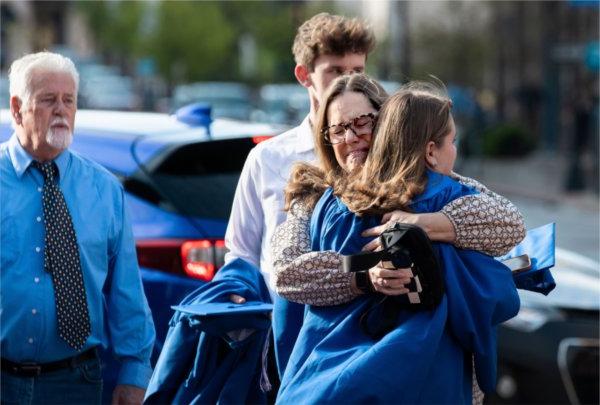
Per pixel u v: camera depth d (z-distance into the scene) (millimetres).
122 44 179375
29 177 9789
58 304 9625
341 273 8242
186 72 166625
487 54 90812
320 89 10992
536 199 54312
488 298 8039
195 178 13570
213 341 10227
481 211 8164
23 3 177250
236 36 167875
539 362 15047
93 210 9945
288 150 10875
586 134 55562
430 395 7934
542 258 8844
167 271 12789
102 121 14758
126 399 10125
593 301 15453
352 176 8555
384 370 7770
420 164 8281
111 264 10234
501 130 76938
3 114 15773
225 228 13086
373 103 9125
